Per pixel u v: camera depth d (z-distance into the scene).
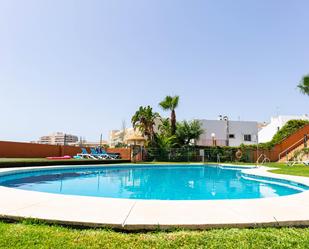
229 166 22.97
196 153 30.38
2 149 20.92
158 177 16.06
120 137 56.66
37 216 4.02
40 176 14.09
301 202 5.54
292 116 37.41
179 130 31.81
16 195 5.88
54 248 2.97
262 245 3.20
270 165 21.19
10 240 3.15
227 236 3.44
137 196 9.16
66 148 27.72
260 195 9.55
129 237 3.39
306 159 22.52
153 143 30.89
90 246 3.07
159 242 3.23
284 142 28.23
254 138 38.91
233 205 5.16
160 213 4.43
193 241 3.28
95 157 26.64
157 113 32.78
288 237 3.45
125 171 19.45
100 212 4.41
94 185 11.60
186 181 14.10
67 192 9.52
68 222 3.84
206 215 4.33
